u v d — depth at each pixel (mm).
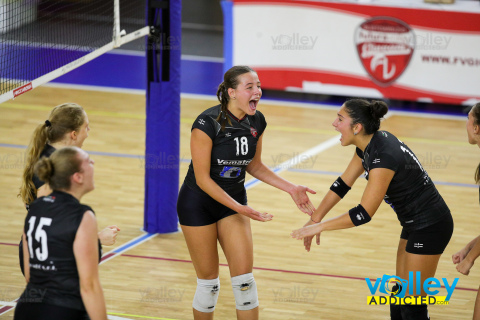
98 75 23625
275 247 10406
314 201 12555
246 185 13703
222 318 7953
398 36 19609
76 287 5219
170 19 10289
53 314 5164
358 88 20312
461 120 19438
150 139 10688
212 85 22516
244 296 6891
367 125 6648
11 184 13086
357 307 8352
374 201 6605
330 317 8055
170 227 11023
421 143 16938
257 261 9828
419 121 19141
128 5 33531
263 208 12281
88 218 5176
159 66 10352
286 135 17438
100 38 27547
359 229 11312
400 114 19812
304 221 11672
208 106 19984
